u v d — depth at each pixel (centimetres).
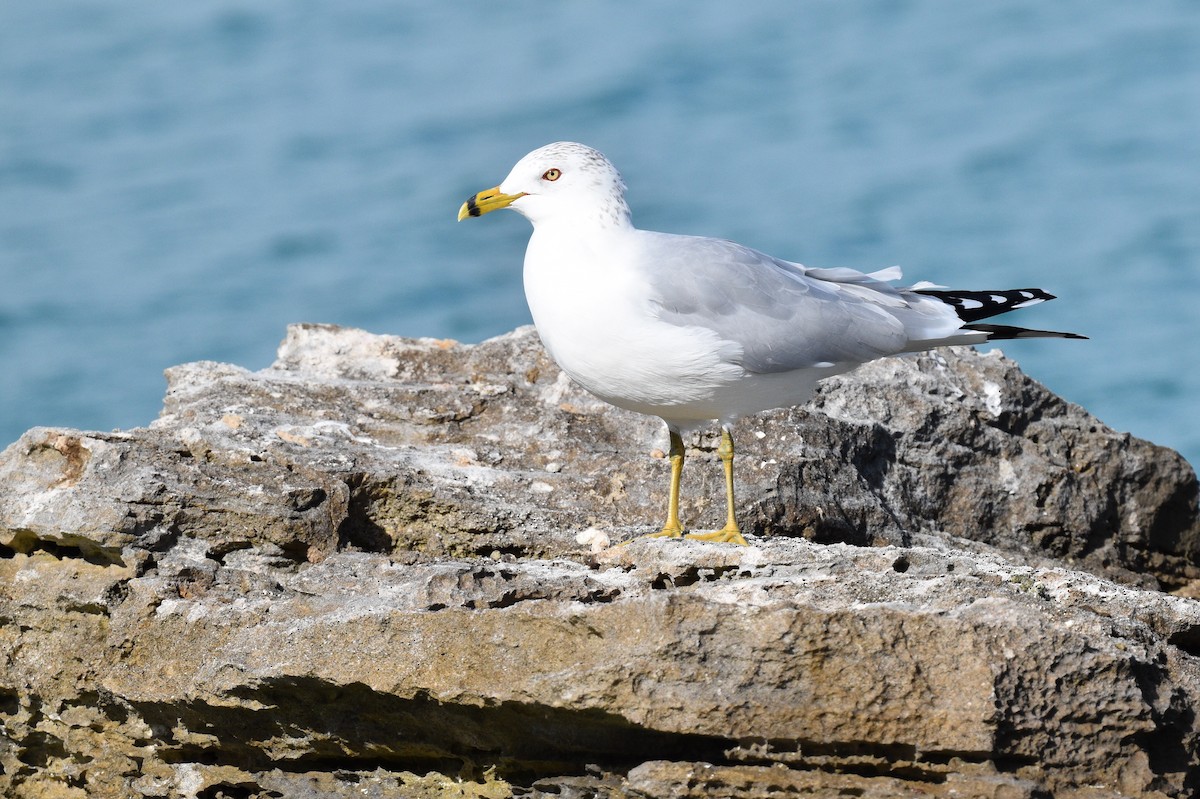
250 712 1122
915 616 983
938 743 964
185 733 1162
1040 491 1509
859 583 1070
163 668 1138
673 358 1186
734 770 986
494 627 1038
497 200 1248
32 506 1221
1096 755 984
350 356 1596
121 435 1292
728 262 1213
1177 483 1560
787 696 977
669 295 1191
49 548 1227
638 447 1433
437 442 1420
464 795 1101
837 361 1234
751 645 980
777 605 985
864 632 977
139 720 1180
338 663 1066
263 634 1103
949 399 1536
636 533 1284
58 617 1192
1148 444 1562
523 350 1590
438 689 1038
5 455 1284
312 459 1288
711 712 978
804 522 1352
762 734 977
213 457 1284
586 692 996
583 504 1331
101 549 1188
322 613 1108
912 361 1566
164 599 1155
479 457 1382
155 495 1200
